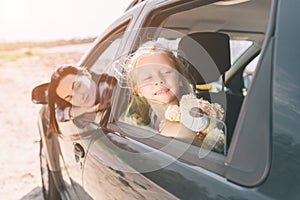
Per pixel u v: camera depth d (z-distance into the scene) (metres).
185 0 1.78
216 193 1.09
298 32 1.06
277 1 1.16
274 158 0.99
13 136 6.39
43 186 3.26
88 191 2.05
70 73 2.31
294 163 0.95
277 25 1.12
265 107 1.05
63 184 2.64
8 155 5.41
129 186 1.51
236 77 2.36
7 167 4.91
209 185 1.13
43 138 3.04
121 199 1.60
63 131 2.40
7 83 10.07
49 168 2.98
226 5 1.85
